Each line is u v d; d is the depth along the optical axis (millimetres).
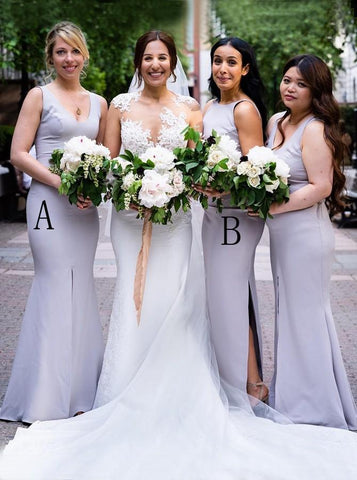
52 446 3951
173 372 4227
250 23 18172
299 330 4336
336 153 4215
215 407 4129
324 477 3590
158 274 4453
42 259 4461
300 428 4180
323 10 17438
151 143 4398
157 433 3994
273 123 4516
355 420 4336
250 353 4660
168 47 4352
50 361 4418
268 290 7875
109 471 3619
